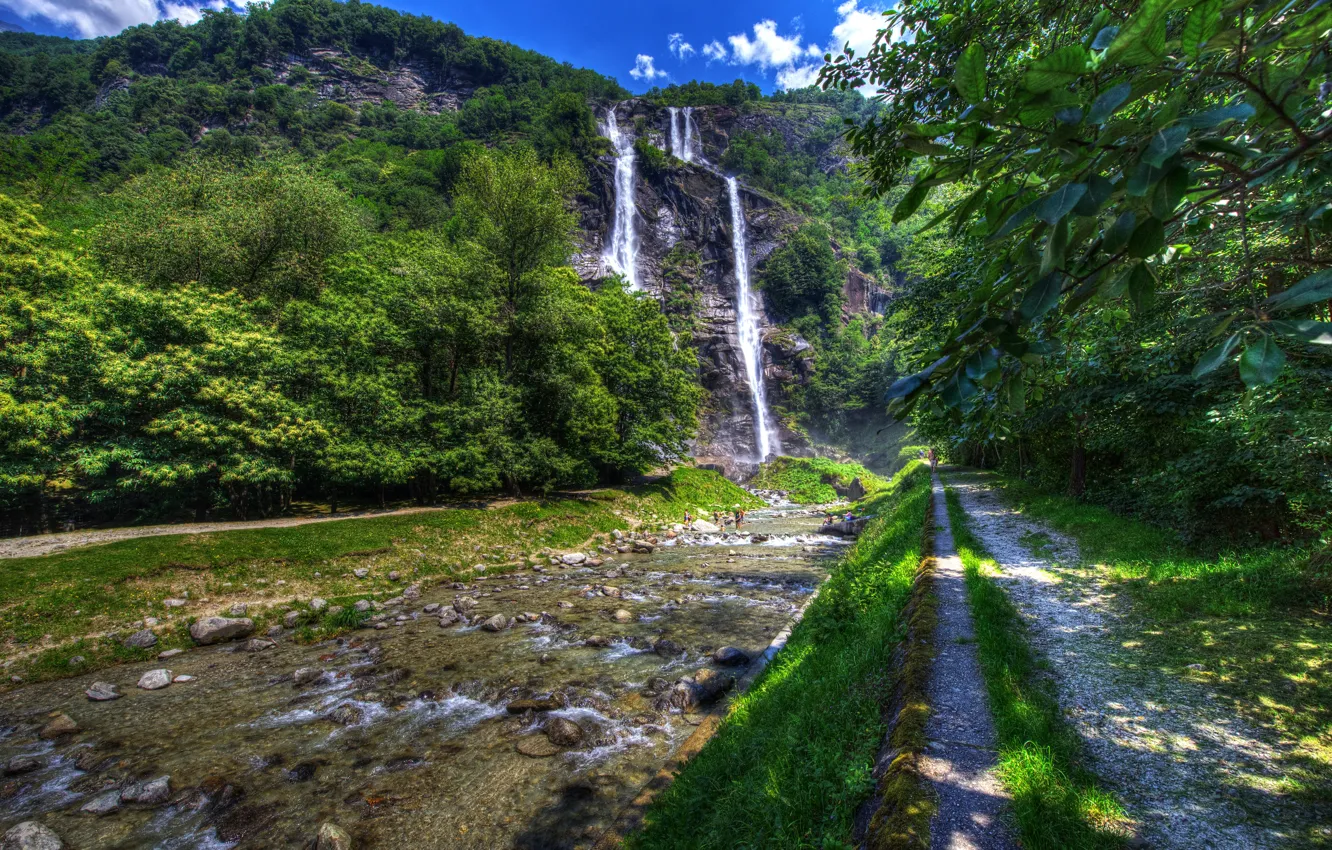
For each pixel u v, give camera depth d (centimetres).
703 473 4950
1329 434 612
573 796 714
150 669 1201
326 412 2198
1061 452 1816
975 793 393
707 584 1903
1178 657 610
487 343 2898
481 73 14875
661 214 8675
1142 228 157
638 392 3875
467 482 2472
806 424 7569
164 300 2005
